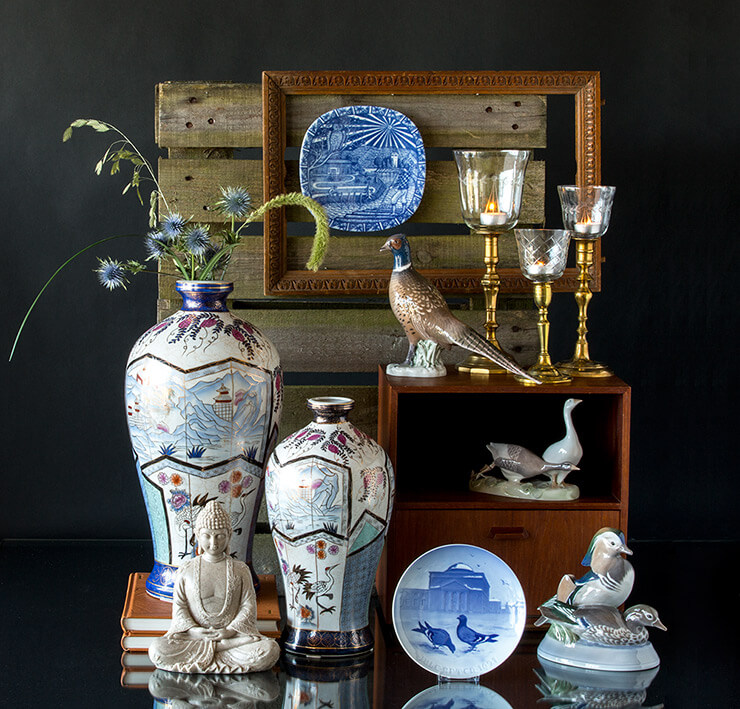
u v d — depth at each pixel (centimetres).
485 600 186
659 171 270
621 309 275
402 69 265
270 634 191
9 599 220
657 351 276
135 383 191
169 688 172
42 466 272
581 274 217
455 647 183
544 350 208
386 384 205
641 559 257
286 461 183
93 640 196
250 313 236
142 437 192
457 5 263
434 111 231
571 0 265
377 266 233
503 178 207
